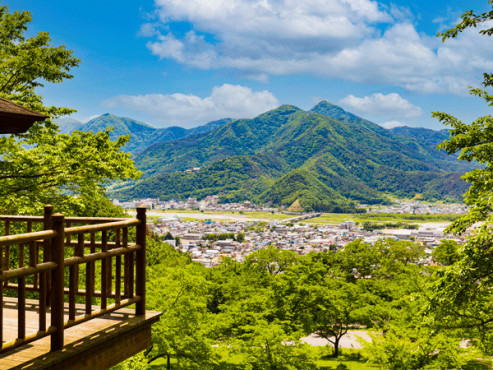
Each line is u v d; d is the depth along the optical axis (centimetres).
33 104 1573
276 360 2517
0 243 396
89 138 1570
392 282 4962
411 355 2086
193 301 2336
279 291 3475
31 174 1474
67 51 1585
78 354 477
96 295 588
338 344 4022
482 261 1069
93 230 518
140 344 589
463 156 1259
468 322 1280
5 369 409
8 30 1546
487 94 1238
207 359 2355
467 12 1066
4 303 666
